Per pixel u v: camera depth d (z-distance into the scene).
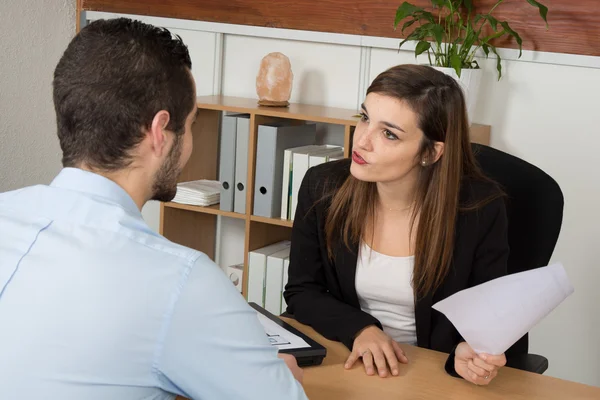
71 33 3.75
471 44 2.79
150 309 1.06
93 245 1.09
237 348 1.11
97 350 1.04
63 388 1.03
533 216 2.12
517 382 1.63
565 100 2.90
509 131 3.01
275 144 3.04
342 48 3.25
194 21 3.50
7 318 1.05
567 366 3.05
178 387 1.11
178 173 1.26
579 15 2.81
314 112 3.04
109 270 1.07
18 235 1.11
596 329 2.98
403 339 2.08
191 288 1.08
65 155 1.18
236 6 3.40
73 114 1.15
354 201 2.01
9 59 3.47
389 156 1.84
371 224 2.03
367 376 1.63
